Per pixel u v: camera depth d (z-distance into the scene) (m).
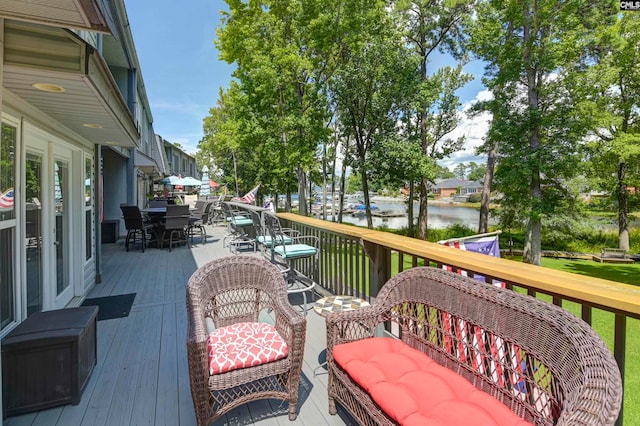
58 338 1.97
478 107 13.35
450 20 14.84
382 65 13.59
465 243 2.80
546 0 10.59
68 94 2.38
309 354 2.68
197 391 1.63
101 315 3.52
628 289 1.28
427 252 2.11
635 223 17.77
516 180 11.84
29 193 2.89
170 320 3.39
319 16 10.86
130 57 9.33
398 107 14.78
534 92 11.30
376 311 2.01
